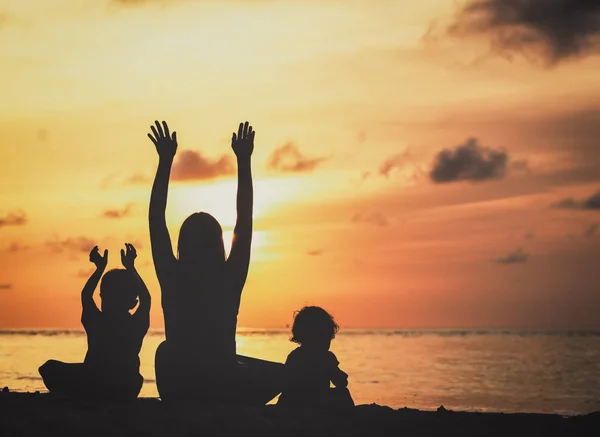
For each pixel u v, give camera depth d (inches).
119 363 275.1
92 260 289.3
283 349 2797.7
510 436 231.5
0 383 728.3
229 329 263.9
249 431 216.7
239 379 261.3
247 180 283.1
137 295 286.2
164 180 281.1
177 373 259.3
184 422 221.1
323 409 265.9
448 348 3277.6
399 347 3353.8
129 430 208.8
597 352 2792.8
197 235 265.6
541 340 5034.5
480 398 1020.5
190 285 262.2
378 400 938.1
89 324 279.1
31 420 214.5
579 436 234.1
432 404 912.3
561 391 1151.6
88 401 265.0
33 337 3526.1
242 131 290.2
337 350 2955.2
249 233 274.4
